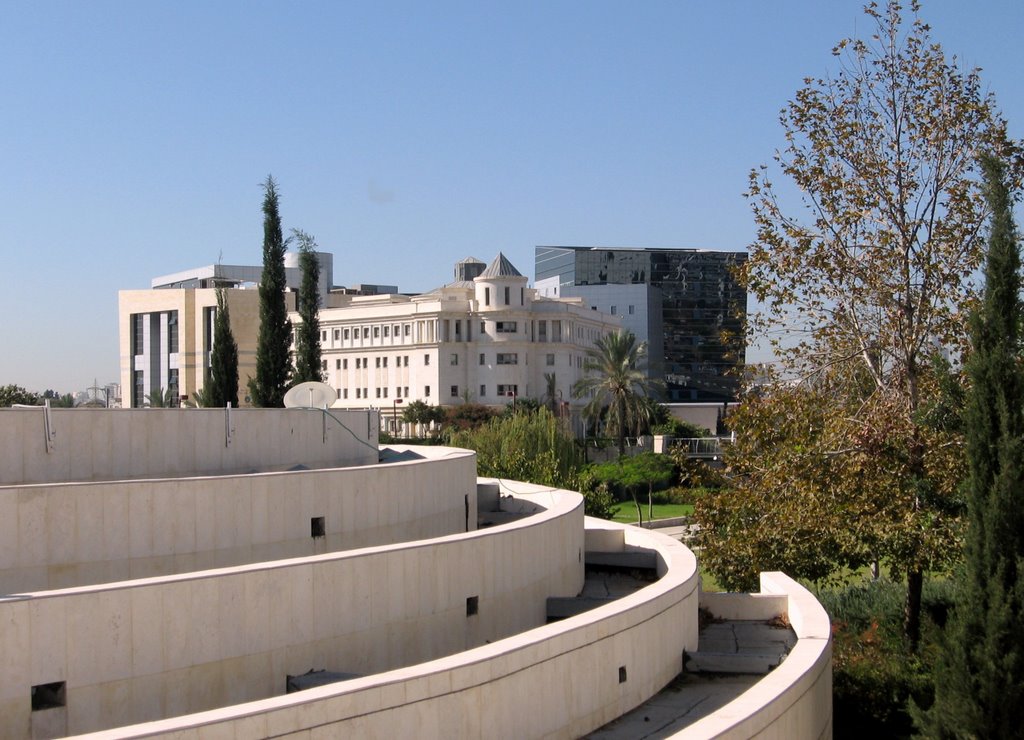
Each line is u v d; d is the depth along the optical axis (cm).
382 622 1424
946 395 2661
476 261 16112
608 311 16912
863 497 2705
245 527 1599
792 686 1288
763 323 2998
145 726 895
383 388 12912
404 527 1948
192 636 1199
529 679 1220
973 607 1862
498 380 12431
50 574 1376
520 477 5425
